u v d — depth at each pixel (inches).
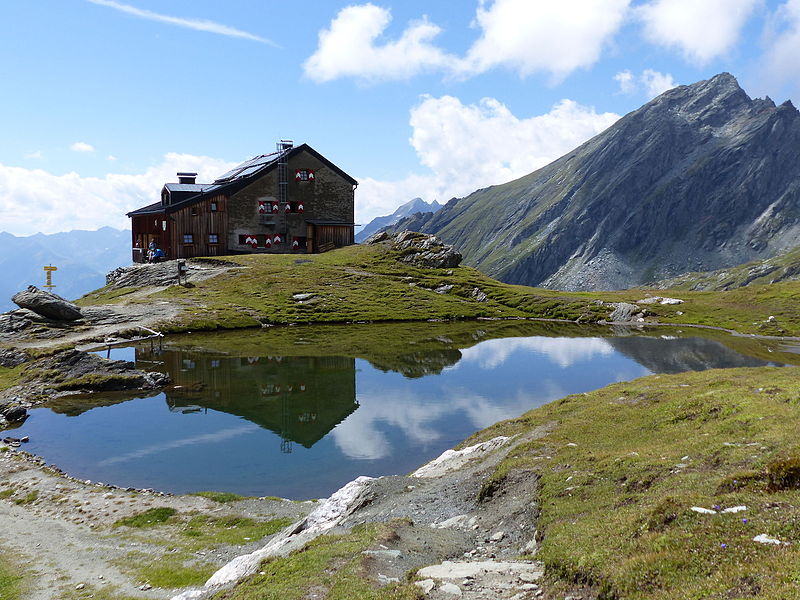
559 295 5246.1
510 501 867.4
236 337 3454.7
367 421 1817.2
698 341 3385.8
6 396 2117.4
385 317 4276.6
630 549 518.0
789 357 2775.6
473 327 4040.4
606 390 1615.4
